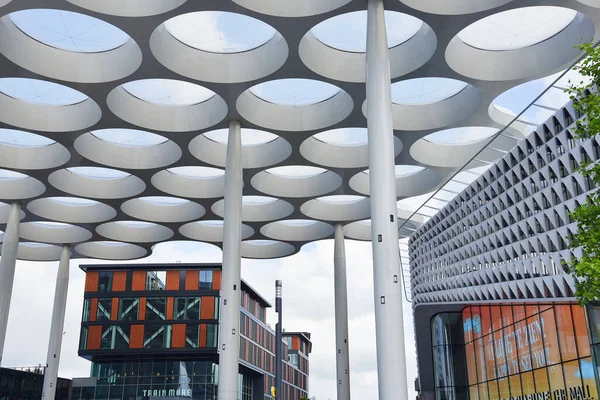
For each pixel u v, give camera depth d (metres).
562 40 25.14
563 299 24.53
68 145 33.12
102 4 21.94
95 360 59.22
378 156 20.08
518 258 29.12
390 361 18.06
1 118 30.28
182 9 21.86
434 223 43.19
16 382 55.62
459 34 25.38
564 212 24.77
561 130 25.33
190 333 58.31
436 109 31.12
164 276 60.72
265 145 36.34
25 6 21.61
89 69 26.62
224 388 27.41
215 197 40.69
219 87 27.31
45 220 44.53
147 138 35.44
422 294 44.69
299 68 25.83
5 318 40.00
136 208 44.16
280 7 22.30
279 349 43.31
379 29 21.52
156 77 26.36
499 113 30.72
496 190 32.12
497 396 32.72
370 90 21.05
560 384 26.25
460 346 37.72
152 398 57.31
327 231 48.28
